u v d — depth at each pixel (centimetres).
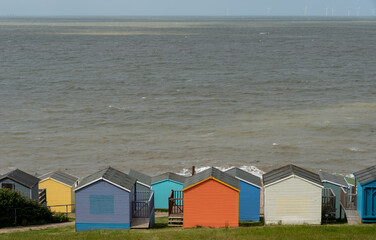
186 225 3112
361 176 3180
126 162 6406
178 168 6153
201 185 3078
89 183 3058
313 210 3081
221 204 3080
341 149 6906
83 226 3095
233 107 9788
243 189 3428
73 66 16450
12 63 17112
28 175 3859
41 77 13825
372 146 7050
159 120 8694
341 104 10056
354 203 3344
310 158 6506
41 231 3123
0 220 3412
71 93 11369
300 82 12988
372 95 11106
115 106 9850
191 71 15250
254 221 3425
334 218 3212
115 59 18712
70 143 7281
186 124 8400
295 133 7756
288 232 2823
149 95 11106
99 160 6500
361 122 8438
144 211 3225
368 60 18438
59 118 8831
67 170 6094
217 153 6750
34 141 7362
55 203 4194
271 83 12812
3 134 7706
